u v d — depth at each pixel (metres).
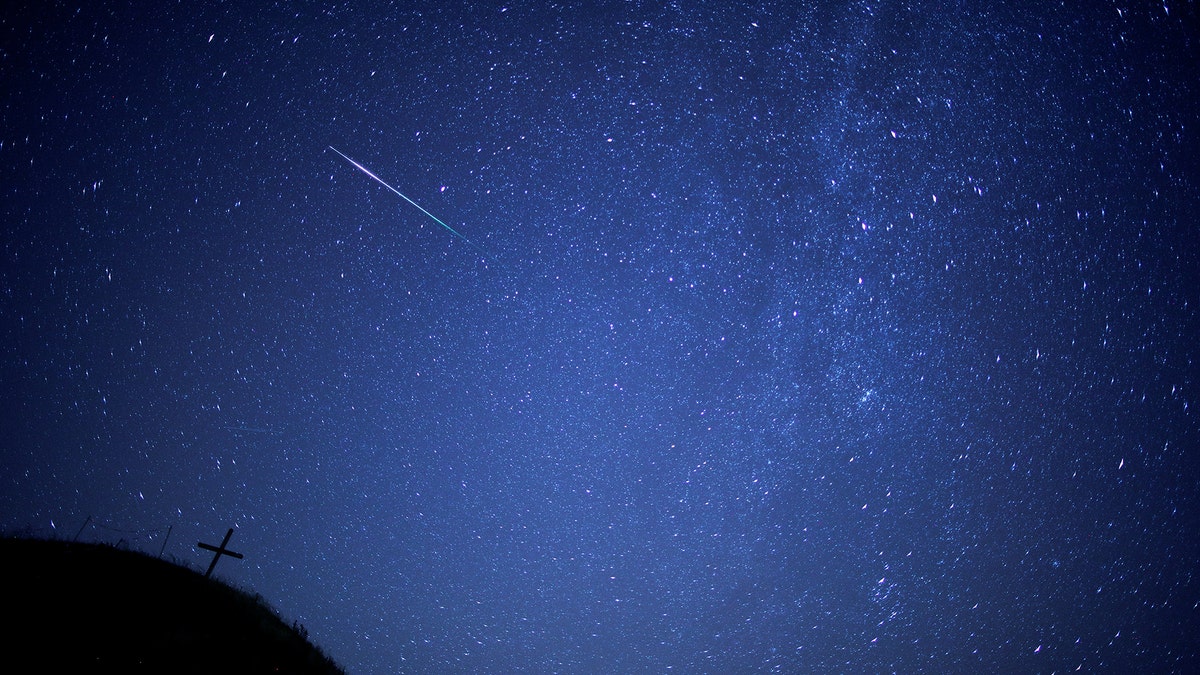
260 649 10.00
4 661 7.23
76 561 10.38
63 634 8.17
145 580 10.61
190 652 8.94
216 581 11.89
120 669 7.86
